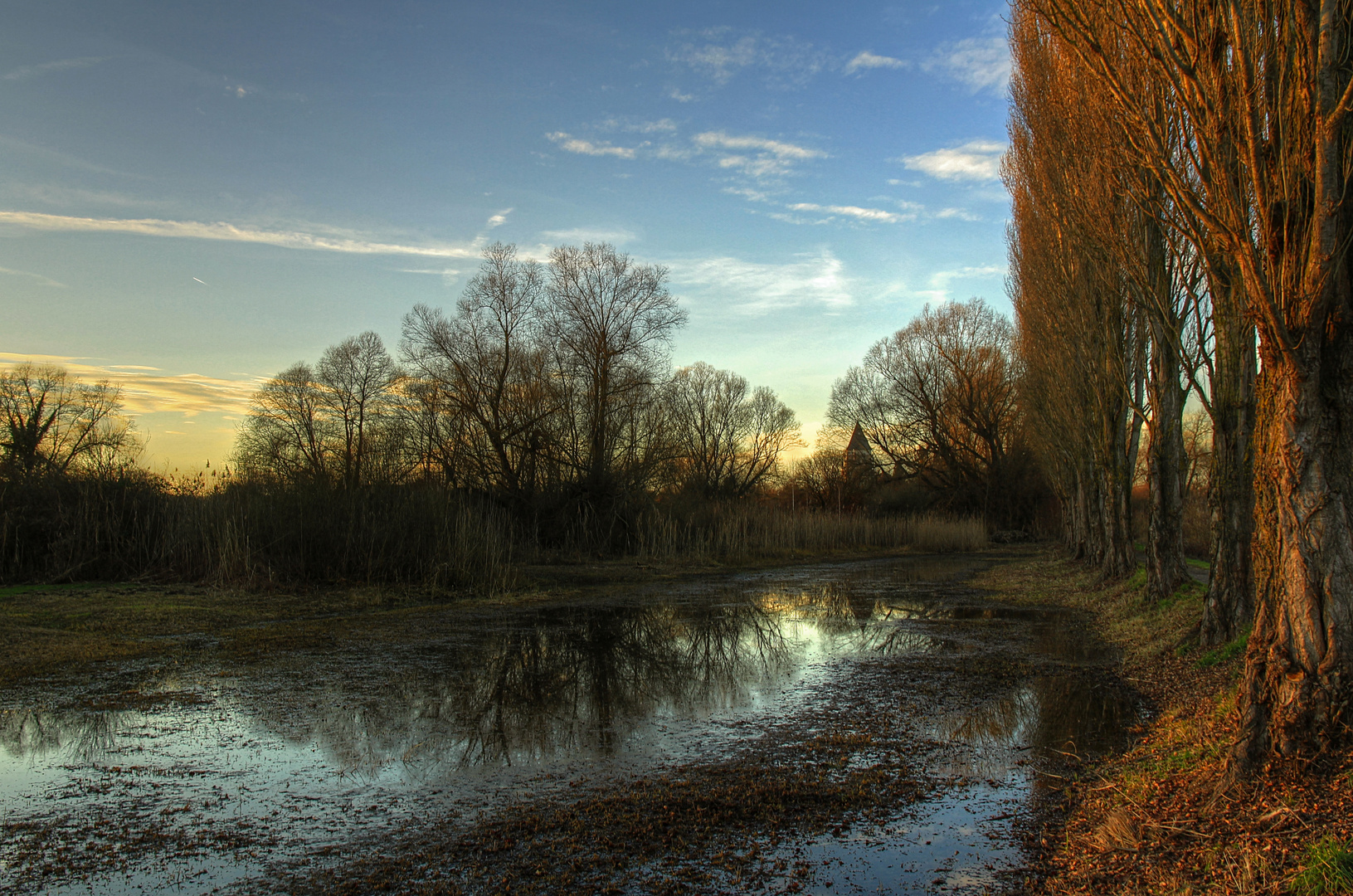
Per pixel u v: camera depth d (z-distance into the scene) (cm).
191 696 983
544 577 2427
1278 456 512
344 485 2209
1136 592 1583
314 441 4259
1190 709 761
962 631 1497
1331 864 349
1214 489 985
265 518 1980
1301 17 490
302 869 505
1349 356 491
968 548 4250
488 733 820
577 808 604
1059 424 2344
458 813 598
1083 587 2048
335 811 604
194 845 543
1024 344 2608
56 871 506
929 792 629
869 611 1812
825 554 3709
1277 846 399
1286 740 478
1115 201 947
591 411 3269
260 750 761
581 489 3219
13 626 1367
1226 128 527
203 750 762
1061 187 1223
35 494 1889
